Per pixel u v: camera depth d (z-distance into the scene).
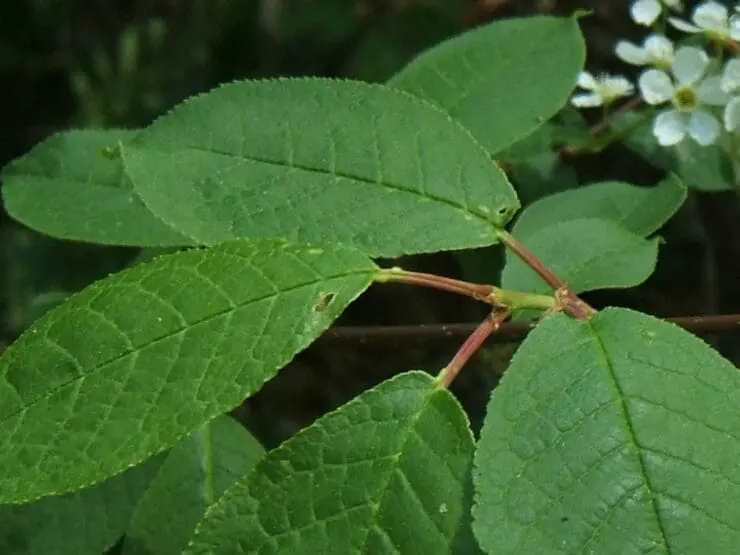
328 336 0.33
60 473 0.22
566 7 0.58
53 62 0.92
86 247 0.68
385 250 0.25
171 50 0.84
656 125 0.34
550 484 0.21
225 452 0.29
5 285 0.69
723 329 0.31
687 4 0.43
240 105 0.26
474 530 0.21
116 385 0.22
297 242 0.25
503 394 0.22
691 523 0.21
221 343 0.22
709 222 0.50
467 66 0.33
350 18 0.72
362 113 0.26
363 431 0.22
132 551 0.28
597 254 0.30
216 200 0.25
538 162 0.36
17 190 0.33
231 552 0.22
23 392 0.22
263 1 0.79
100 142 0.33
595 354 0.22
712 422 0.22
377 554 0.22
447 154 0.26
